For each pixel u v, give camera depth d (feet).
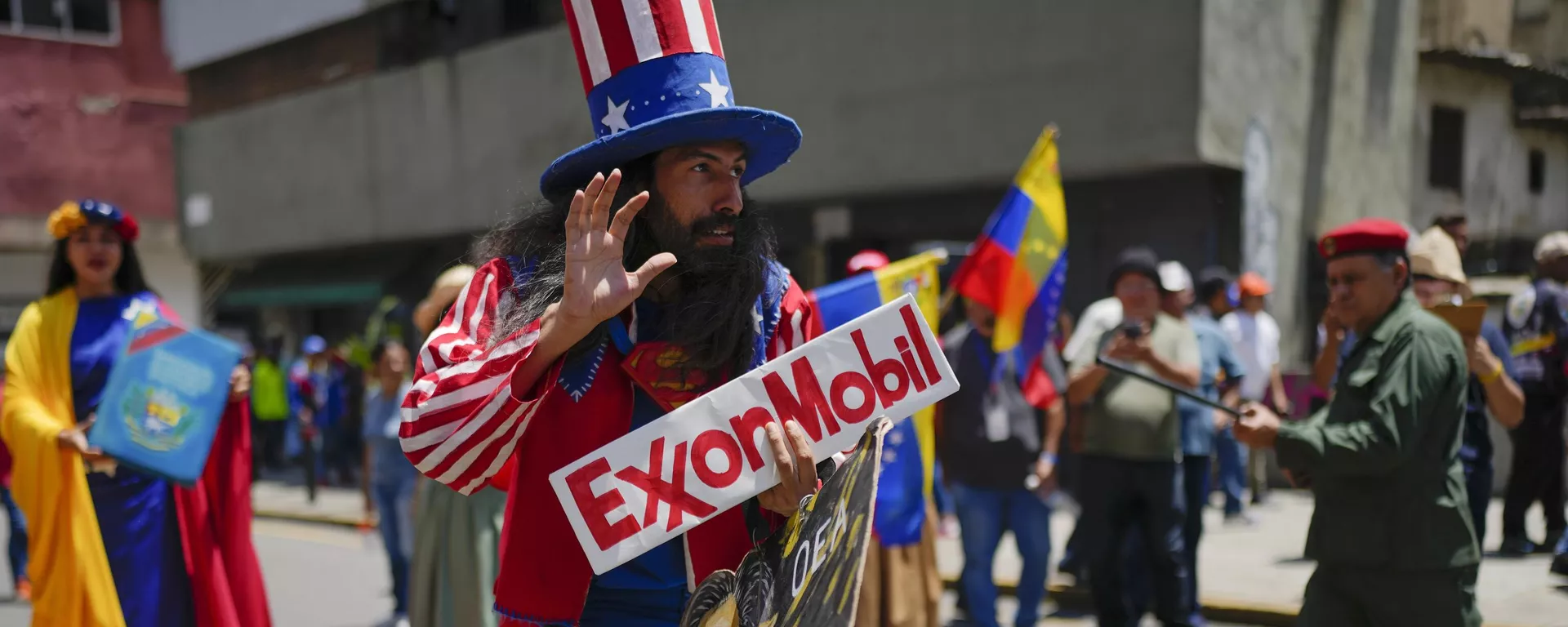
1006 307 16.17
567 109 39.68
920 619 14.15
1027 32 28.68
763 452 5.74
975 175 29.78
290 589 24.00
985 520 16.25
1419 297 15.66
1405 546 9.28
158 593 12.28
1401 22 36.29
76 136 65.57
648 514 5.58
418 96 44.88
